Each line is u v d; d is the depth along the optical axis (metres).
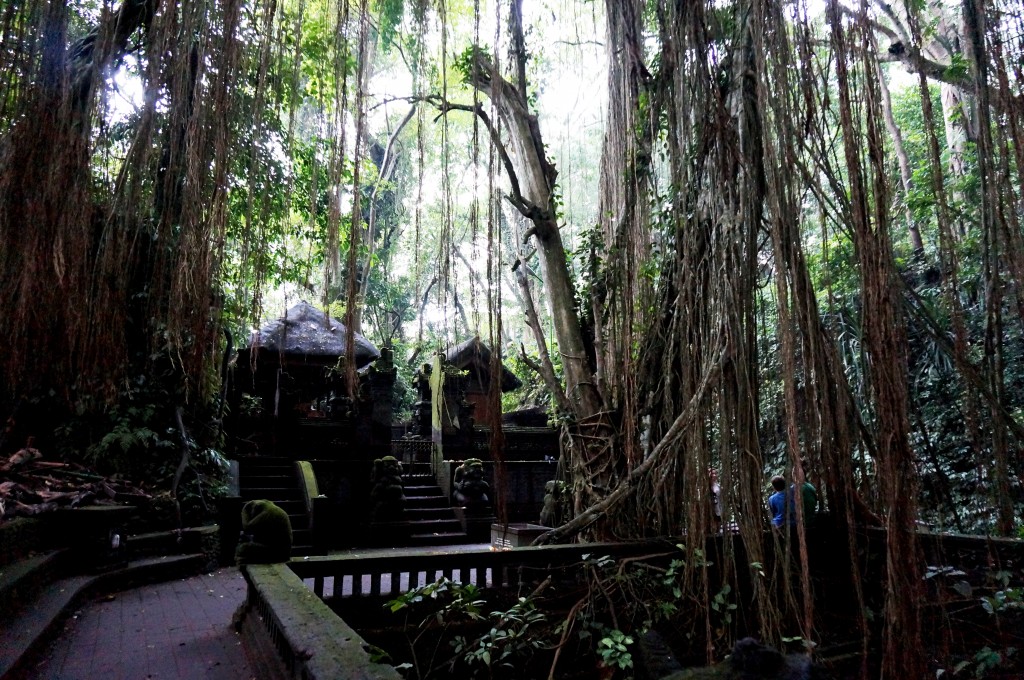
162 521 8.05
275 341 13.34
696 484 4.78
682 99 4.89
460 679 4.64
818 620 5.25
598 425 6.83
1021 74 3.98
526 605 4.66
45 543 6.41
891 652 3.22
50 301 3.59
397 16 7.03
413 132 11.45
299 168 8.46
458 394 13.52
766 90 4.01
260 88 4.02
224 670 3.90
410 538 10.52
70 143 3.66
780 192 3.92
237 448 11.77
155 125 3.93
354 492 10.92
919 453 6.42
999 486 4.12
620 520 6.08
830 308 4.24
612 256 6.95
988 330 4.18
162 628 4.98
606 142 7.86
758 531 4.47
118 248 3.78
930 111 4.02
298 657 2.62
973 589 5.28
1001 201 3.95
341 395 14.48
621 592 5.16
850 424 4.77
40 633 4.32
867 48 3.74
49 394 8.05
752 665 1.90
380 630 4.53
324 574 4.57
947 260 4.51
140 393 8.67
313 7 6.91
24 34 3.72
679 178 5.05
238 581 7.18
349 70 5.23
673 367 5.91
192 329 3.65
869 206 4.00
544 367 7.34
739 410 4.53
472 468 11.49
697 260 5.18
